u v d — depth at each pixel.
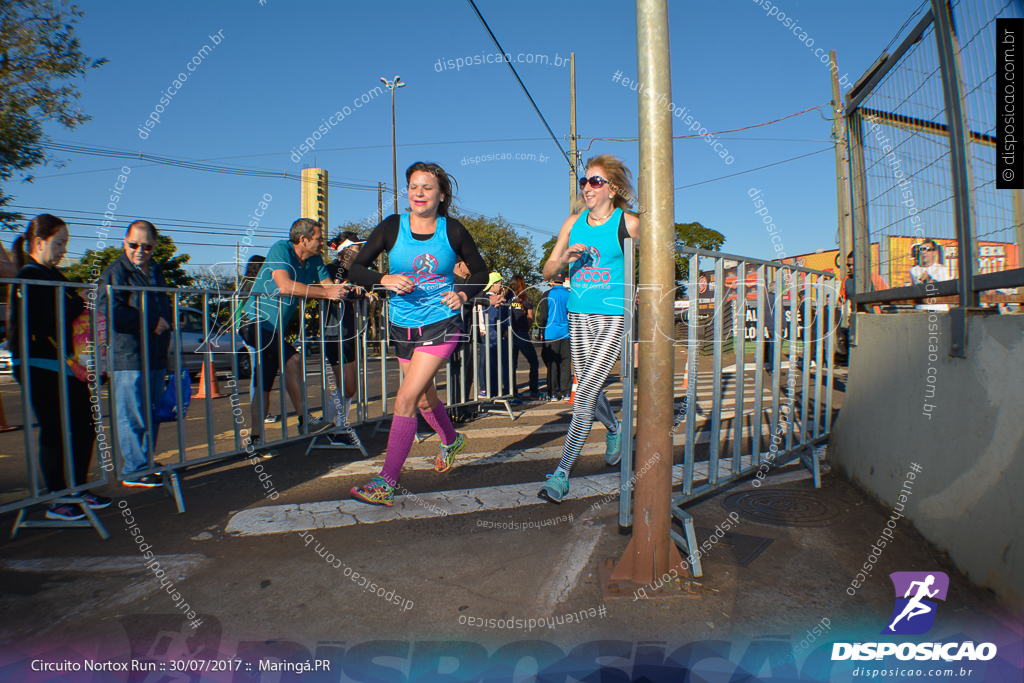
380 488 2.91
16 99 10.75
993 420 1.99
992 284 2.08
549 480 3.05
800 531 2.62
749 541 2.51
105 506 3.04
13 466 4.23
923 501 2.45
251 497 3.23
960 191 2.30
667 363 2.10
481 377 6.20
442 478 3.59
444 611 1.97
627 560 2.19
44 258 2.93
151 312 3.30
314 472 3.76
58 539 2.63
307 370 4.23
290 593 2.10
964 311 2.19
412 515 2.89
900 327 2.74
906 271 2.85
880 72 3.15
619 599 2.03
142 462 3.34
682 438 4.68
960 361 2.22
